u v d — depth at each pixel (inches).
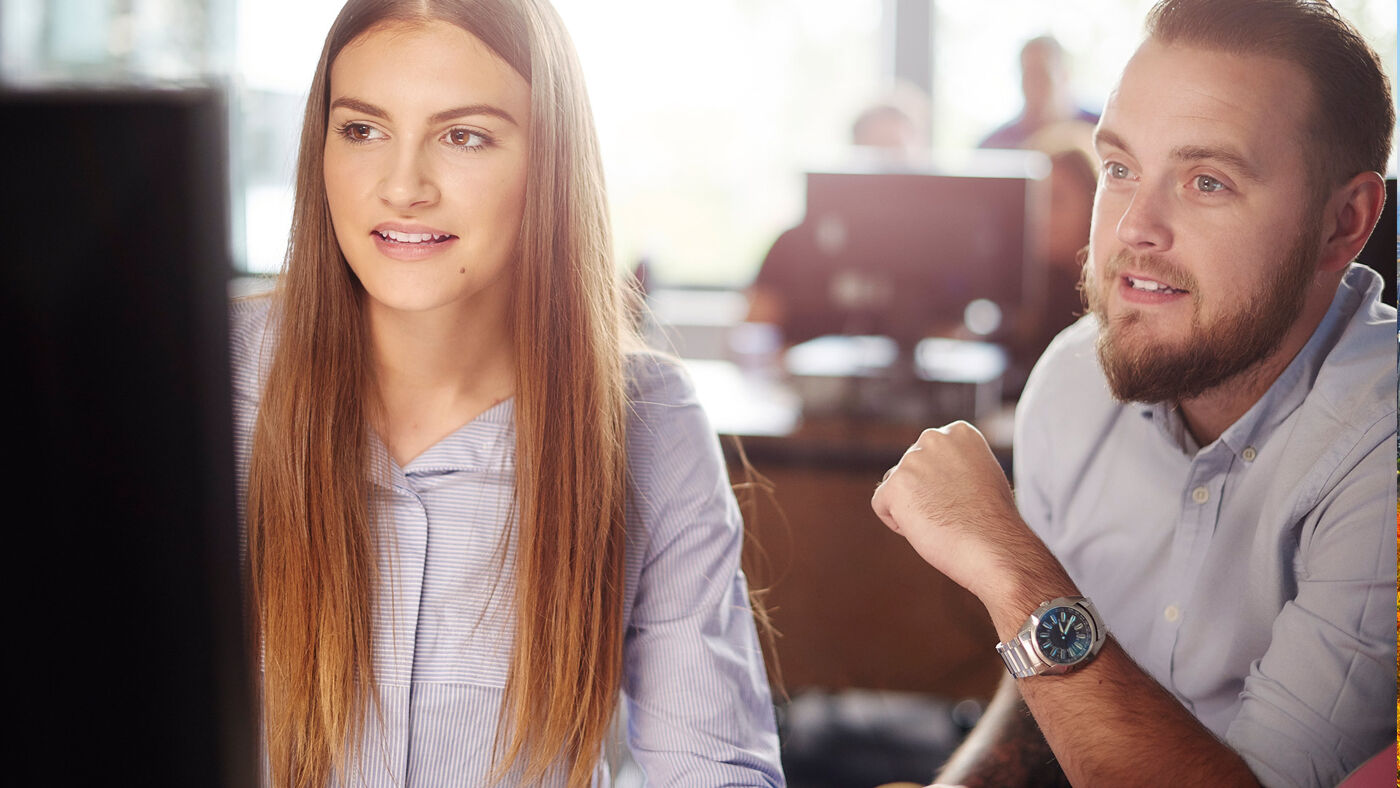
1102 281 56.3
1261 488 53.8
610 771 52.7
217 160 13.3
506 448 45.8
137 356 13.0
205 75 13.9
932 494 50.6
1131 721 45.7
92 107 12.6
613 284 47.8
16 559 12.9
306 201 43.1
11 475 12.8
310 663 43.6
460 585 45.0
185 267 13.1
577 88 44.7
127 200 12.8
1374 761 48.5
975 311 136.3
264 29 141.6
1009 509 50.2
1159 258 53.9
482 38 40.9
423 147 40.6
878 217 123.0
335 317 43.7
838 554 108.7
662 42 236.8
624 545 47.8
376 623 44.4
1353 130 50.8
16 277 12.6
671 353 59.0
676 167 240.5
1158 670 57.9
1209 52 52.1
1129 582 59.3
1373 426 50.3
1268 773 48.6
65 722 13.3
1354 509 50.4
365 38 40.5
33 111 12.5
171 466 13.3
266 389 44.3
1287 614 51.3
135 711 13.5
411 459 45.9
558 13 43.9
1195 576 56.0
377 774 44.5
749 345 141.3
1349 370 51.3
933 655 108.0
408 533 44.9
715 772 46.7
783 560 109.4
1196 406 56.1
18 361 12.7
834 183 123.7
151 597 13.4
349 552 43.9
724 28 237.1
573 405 45.6
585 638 46.3
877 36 236.5
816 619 109.2
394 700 44.3
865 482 107.9
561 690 45.6
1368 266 51.6
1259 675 51.1
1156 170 53.5
